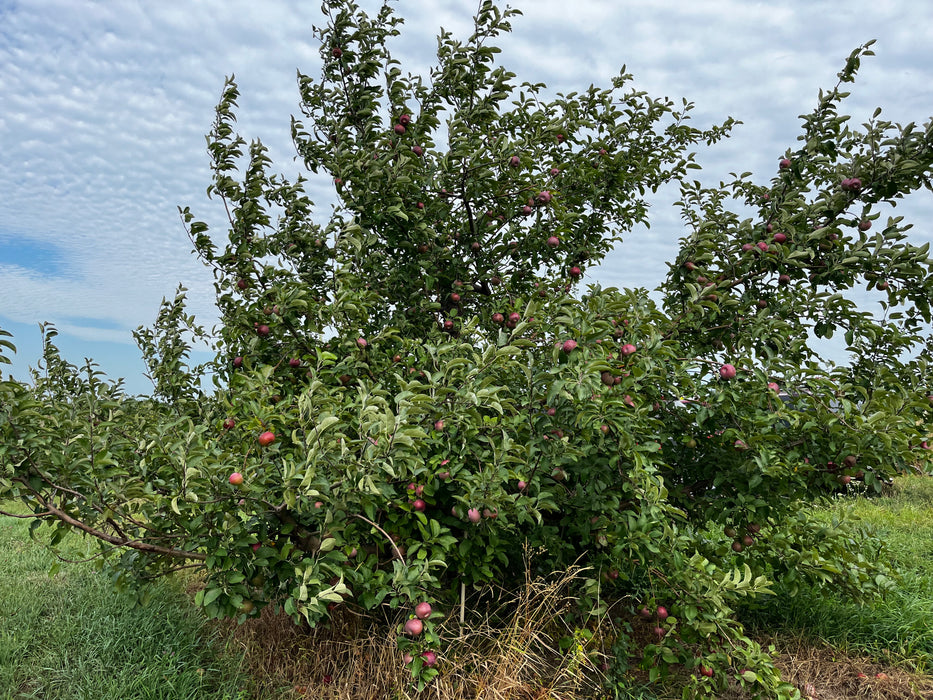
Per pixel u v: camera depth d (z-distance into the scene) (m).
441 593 3.64
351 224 4.14
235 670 3.48
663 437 3.91
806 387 3.63
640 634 4.07
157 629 3.90
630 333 3.70
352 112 5.23
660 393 3.90
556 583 3.58
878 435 3.28
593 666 3.46
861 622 4.18
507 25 5.12
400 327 4.71
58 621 3.98
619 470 3.36
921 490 8.98
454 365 3.06
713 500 4.07
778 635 4.14
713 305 3.80
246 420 3.50
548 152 5.43
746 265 4.18
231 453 3.12
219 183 4.22
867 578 4.04
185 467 2.69
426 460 3.27
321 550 2.91
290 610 2.69
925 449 3.48
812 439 3.67
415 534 3.52
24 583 4.62
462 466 3.21
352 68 5.14
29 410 2.66
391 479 3.10
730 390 3.63
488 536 3.49
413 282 4.94
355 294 4.00
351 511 3.03
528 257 5.33
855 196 4.20
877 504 8.06
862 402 3.61
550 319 3.60
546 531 3.64
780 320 3.97
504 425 3.27
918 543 6.10
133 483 2.84
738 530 4.06
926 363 3.99
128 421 3.91
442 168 4.69
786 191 4.57
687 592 3.25
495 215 5.14
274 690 3.34
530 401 3.42
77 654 3.61
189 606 4.28
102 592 4.44
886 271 3.84
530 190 4.76
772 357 3.73
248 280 4.24
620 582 4.22
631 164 5.59
